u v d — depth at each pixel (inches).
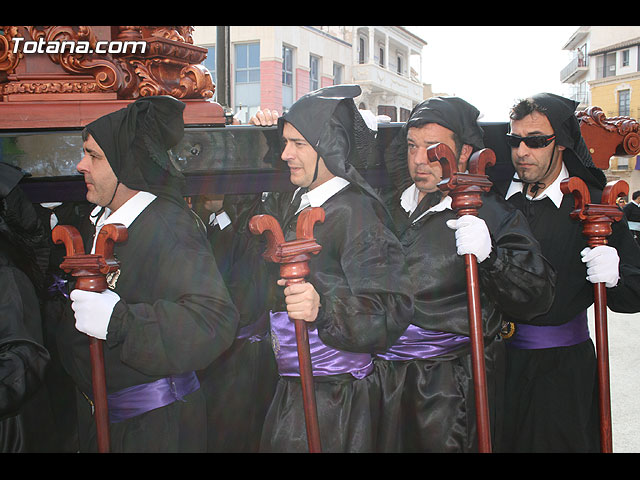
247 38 697.0
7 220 64.8
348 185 69.0
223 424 89.4
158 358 56.2
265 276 86.7
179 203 63.7
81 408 68.2
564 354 81.7
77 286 56.7
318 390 69.5
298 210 72.6
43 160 69.8
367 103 954.1
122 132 59.0
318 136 66.1
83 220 77.4
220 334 58.6
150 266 60.4
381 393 74.0
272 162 76.9
